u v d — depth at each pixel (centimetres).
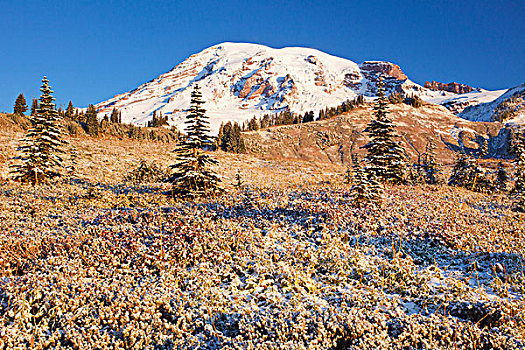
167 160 5991
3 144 4575
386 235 1352
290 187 2573
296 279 950
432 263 1120
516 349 662
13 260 1089
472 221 1588
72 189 2805
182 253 1127
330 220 1498
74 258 1122
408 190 2622
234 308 826
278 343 698
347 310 816
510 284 929
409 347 693
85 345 697
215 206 1802
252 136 15975
